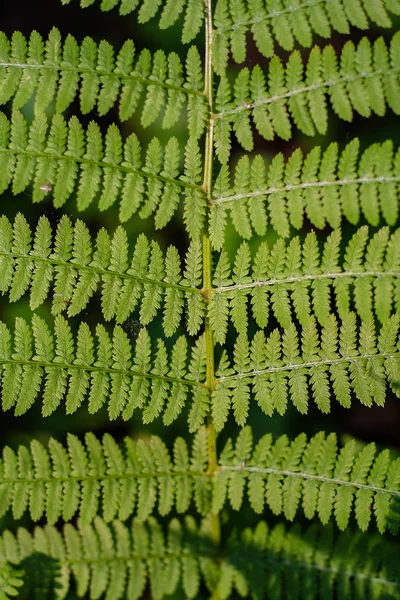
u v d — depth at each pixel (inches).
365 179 25.4
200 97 25.8
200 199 25.8
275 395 25.6
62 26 29.5
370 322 25.4
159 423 27.7
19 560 25.2
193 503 26.6
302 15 25.5
